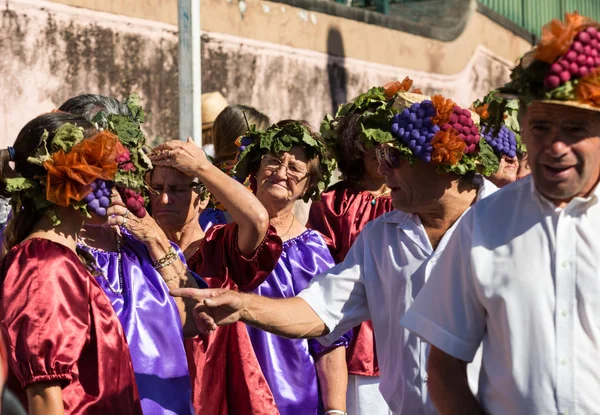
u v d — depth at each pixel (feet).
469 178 10.78
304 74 31.14
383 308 10.97
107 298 9.61
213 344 12.75
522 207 8.43
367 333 14.98
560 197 8.13
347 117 15.19
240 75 28.45
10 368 8.98
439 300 8.80
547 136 8.04
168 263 10.75
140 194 10.45
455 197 10.72
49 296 9.04
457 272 8.66
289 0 30.42
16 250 9.32
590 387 8.07
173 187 12.83
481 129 11.04
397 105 10.91
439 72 39.81
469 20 42.37
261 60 29.25
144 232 10.57
